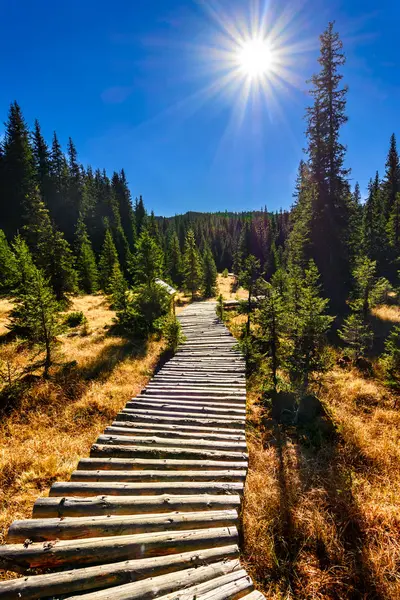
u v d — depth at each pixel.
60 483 3.24
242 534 3.56
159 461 3.81
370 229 23.89
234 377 7.35
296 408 6.61
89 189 45.69
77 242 34.41
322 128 14.74
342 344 11.98
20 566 2.32
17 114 32.00
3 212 31.48
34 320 8.26
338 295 14.80
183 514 2.80
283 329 7.72
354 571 3.17
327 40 14.09
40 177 37.66
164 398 6.07
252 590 2.12
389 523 3.78
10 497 4.15
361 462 5.01
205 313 17.45
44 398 7.04
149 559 2.29
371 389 7.82
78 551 2.33
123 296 14.39
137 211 63.25
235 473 3.58
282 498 4.15
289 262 17.41
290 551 3.47
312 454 5.30
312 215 15.45
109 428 4.80
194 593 2.01
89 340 11.88
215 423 4.96
